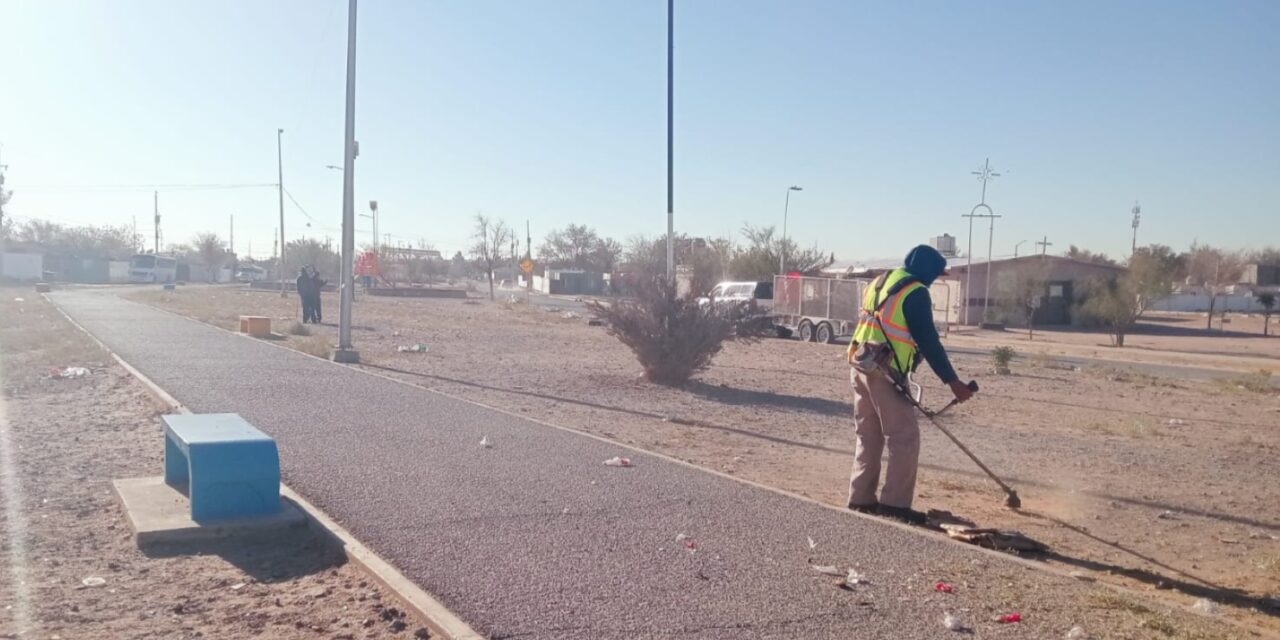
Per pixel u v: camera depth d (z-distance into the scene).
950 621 5.46
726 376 21.50
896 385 8.17
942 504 9.38
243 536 7.09
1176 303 79.19
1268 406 19.09
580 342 30.00
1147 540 8.40
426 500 7.97
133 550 6.83
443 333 32.25
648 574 6.21
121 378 16.38
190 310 38.97
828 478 10.34
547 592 5.83
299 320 34.88
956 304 52.62
